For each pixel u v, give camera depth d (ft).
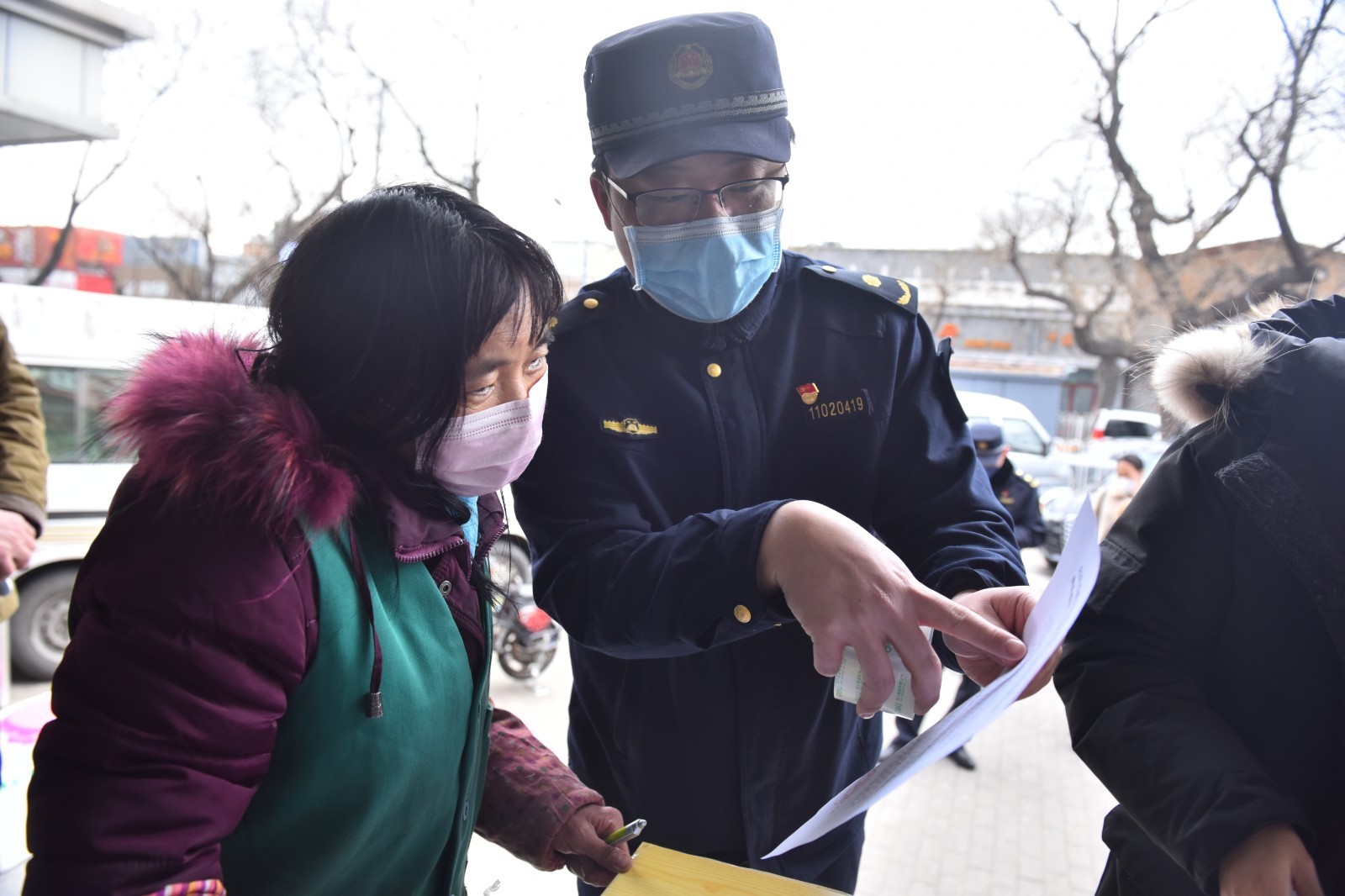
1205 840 3.02
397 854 2.90
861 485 4.25
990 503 4.12
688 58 3.73
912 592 2.64
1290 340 3.56
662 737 4.34
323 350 2.62
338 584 2.56
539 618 16.92
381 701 2.63
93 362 15.87
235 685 2.28
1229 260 38.99
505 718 3.83
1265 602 3.43
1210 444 3.62
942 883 10.37
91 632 2.25
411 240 2.53
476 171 44.24
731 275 4.02
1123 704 3.49
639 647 3.43
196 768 2.23
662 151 3.76
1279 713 3.43
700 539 3.22
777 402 4.27
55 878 2.09
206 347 2.67
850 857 4.66
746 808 4.31
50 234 45.85
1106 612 3.69
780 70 3.99
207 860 2.26
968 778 13.20
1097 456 39.09
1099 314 50.42
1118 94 40.81
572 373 4.18
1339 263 34.73
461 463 2.85
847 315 4.38
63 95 10.19
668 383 4.20
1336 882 3.27
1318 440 3.35
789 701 4.25
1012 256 51.70
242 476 2.31
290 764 2.57
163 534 2.33
